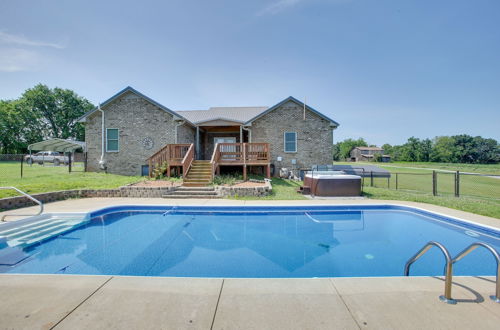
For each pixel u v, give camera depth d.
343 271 3.66
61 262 3.91
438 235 5.43
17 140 36.12
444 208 7.08
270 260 4.09
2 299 2.22
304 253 4.42
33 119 38.09
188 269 3.71
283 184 11.78
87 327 1.84
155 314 2.01
